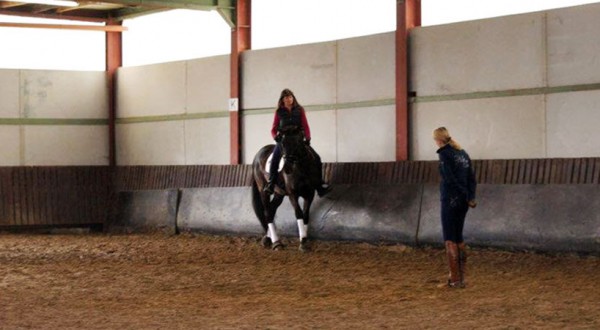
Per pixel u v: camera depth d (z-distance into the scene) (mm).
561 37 12648
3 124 18562
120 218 18312
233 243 15320
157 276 11156
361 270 11516
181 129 18125
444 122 14039
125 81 19125
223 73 17312
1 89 18531
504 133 13320
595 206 11680
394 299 9031
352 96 15281
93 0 15336
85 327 7695
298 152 13352
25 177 18344
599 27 12227
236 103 17000
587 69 12367
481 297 9047
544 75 12844
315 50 15844
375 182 14523
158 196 17750
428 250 13234
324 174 15242
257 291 9812
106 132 19391
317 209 14891
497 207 12711
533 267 11312
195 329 7527
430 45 14172
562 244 11867
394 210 13891
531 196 12414
